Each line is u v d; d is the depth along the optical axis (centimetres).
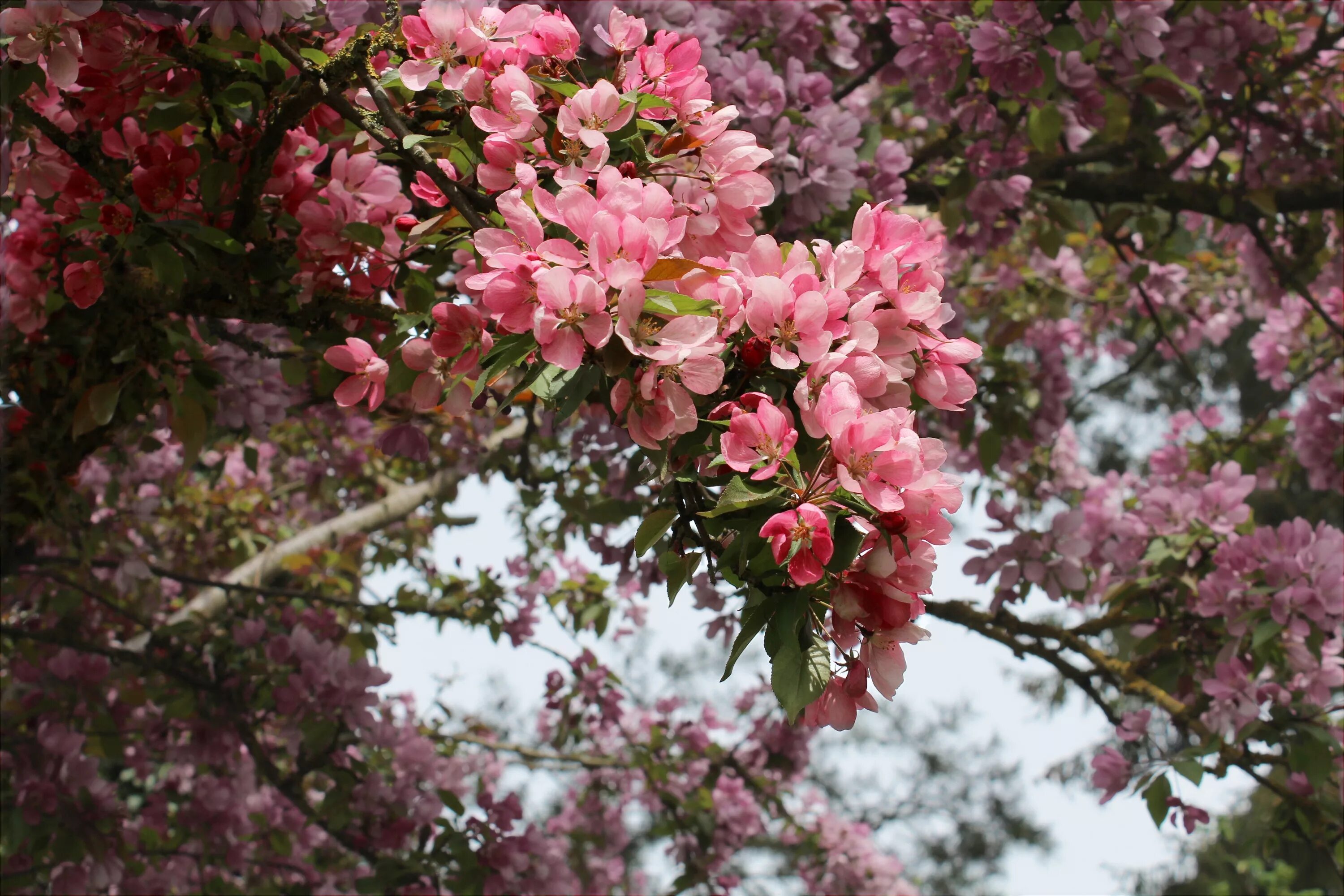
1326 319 471
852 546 130
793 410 148
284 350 351
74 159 237
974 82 421
